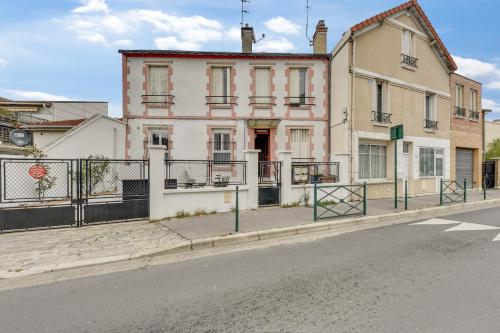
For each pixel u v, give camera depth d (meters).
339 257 4.98
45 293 3.73
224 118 13.21
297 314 3.04
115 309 3.25
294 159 13.43
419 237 6.32
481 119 18.02
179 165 9.76
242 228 6.79
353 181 11.73
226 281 4.00
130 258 5.05
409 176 14.10
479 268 4.33
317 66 13.44
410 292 3.52
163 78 13.21
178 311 3.17
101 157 12.38
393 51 13.40
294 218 7.86
